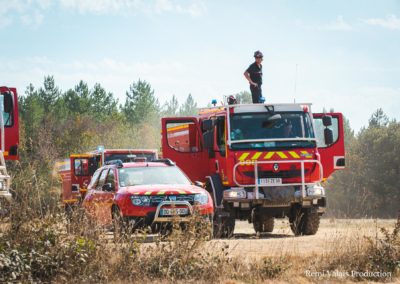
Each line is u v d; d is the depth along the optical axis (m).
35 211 14.05
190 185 19.59
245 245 17.08
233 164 21.53
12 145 21.78
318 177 22.02
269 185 21.53
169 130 23.23
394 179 106.50
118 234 14.07
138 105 152.88
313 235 21.69
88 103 146.12
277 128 21.94
